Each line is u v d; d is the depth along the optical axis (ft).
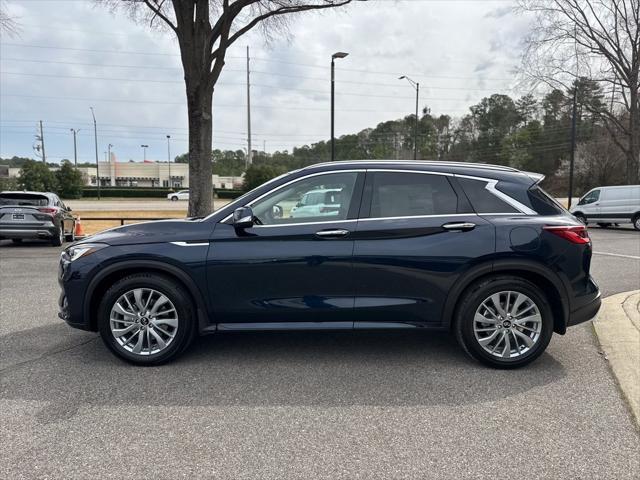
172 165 332.39
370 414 11.18
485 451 9.61
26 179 206.49
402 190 14.02
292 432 10.35
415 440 10.03
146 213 98.43
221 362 14.42
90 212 102.89
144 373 13.55
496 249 13.50
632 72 83.25
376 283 13.70
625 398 11.95
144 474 8.80
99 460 9.23
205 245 13.73
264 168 170.71
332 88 73.05
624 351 14.71
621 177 193.47
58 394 12.16
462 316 13.83
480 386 12.73
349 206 13.92
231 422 10.78
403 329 13.97
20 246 45.98
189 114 42.22
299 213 13.98
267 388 12.59
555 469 9.00
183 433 10.27
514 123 297.33
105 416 11.02
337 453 9.54
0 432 10.25
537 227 13.61
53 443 9.82
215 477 8.73
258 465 9.11
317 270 13.65
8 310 20.36
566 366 14.11
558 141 259.39
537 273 13.65
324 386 12.73
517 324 13.78
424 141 311.68
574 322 13.96
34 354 15.01
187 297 13.96
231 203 14.28
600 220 65.72
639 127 85.87
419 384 12.86
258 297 13.80
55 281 27.07
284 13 45.98
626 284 25.40
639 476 8.78
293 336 16.93
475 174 14.17
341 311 13.78
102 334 13.97
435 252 13.56
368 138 323.37
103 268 13.79
